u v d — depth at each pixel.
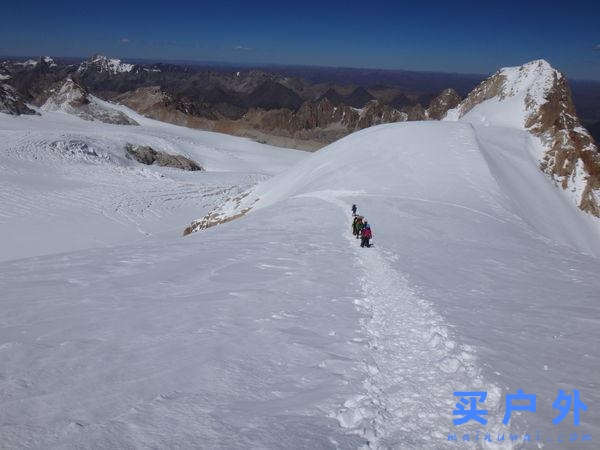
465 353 7.30
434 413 5.66
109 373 6.70
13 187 67.50
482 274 15.00
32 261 17.16
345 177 42.53
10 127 129.25
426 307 10.41
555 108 84.19
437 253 18.62
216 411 5.60
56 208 61.09
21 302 10.98
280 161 152.00
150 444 4.81
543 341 8.29
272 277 13.56
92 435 4.95
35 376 6.57
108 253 18.39
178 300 11.09
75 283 13.06
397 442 5.04
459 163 44.91
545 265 17.39
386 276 13.89
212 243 20.00
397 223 26.02
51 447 4.70
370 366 7.15
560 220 47.84
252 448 4.77
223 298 11.24
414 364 7.26
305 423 5.34
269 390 6.27
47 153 91.94
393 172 42.84
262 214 30.30
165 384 6.34
